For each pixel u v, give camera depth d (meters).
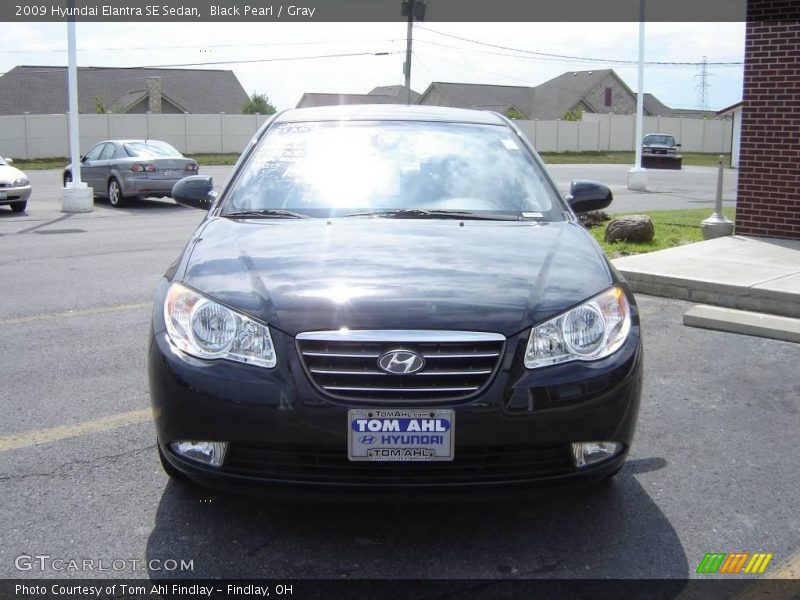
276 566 2.96
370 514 3.35
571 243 3.66
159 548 3.07
